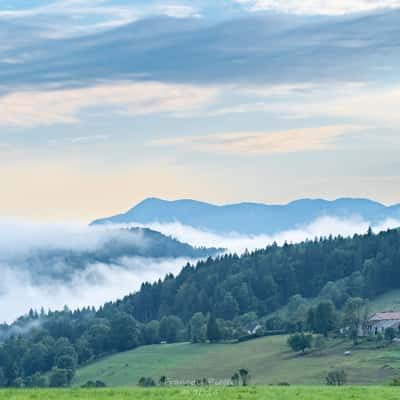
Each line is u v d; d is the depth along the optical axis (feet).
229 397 278.26
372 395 290.35
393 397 285.02
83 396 280.10
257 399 274.57
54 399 270.67
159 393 290.35
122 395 284.00
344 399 278.87
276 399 275.39
